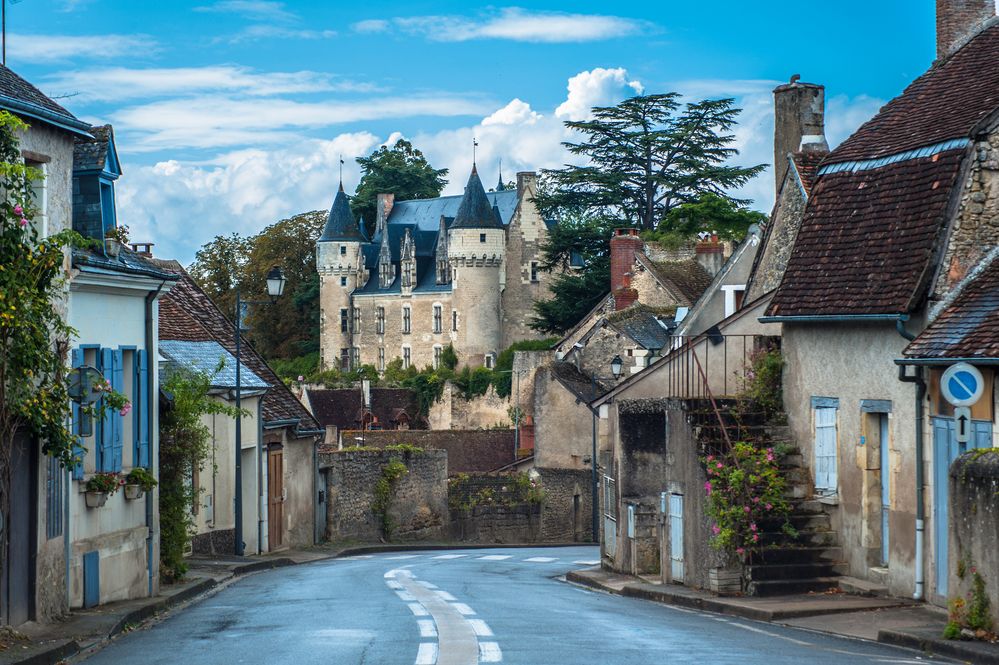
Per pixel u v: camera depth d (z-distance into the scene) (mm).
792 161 26922
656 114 88625
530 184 126500
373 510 43781
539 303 89188
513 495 51500
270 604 18156
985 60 20578
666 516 22375
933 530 17234
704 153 87625
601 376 60438
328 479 41250
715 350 25812
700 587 20719
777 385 21562
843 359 19500
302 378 106438
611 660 11461
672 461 22188
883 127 20828
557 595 20375
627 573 24969
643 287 64812
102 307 18422
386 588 21047
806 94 29547
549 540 52562
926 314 17766
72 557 16859
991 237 17938
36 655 12609
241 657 11914
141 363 19859
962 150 18062
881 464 18938
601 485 28328
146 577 19828
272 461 34344
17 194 14555
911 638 14062
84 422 17266
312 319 135250
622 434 24938
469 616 15656
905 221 18641
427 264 128750
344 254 131625
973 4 25062
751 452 20047
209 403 24422
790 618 16922
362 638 13250
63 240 14508
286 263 134125
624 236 67125
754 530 19359
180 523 22359
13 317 13312
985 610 13625
